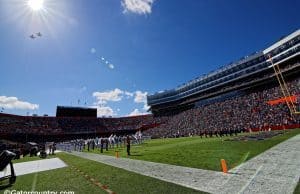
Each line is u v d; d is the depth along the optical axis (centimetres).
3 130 6950
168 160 1421
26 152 3109
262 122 4956
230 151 1609
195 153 1675
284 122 4456
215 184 755
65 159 2080
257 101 5959
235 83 8181
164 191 705
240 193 646
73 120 8919
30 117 8188
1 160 1014
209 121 6675
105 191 753
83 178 1012
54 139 7944
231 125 5681
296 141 1895
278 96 5453
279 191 638
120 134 9144
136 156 1847
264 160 1139
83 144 3769
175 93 10644
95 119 9431
